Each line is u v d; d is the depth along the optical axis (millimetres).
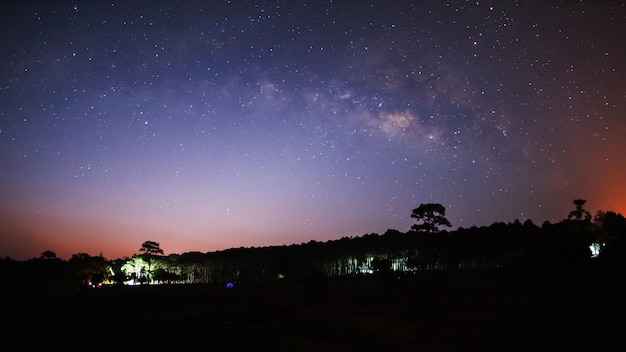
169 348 15289
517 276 33938
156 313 26172
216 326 20453
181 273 106562
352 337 16719
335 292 39188
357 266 86750
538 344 12641
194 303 33406
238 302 33969
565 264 37188
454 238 65312
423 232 55688
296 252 101750
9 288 49938
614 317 14672
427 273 47594
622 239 37438
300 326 20031
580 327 13906
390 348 14211
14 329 18750
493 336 14398
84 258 76625
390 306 26109
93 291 51281
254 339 16906
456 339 14570
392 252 78312
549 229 58438
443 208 54625
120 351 14766
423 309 23438
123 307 29953
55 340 16562
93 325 20516
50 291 50438
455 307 22953
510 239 59750
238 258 110562
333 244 100562
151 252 105562
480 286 31531
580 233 43469
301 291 44688
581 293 21562
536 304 20609
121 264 107938
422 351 13312
